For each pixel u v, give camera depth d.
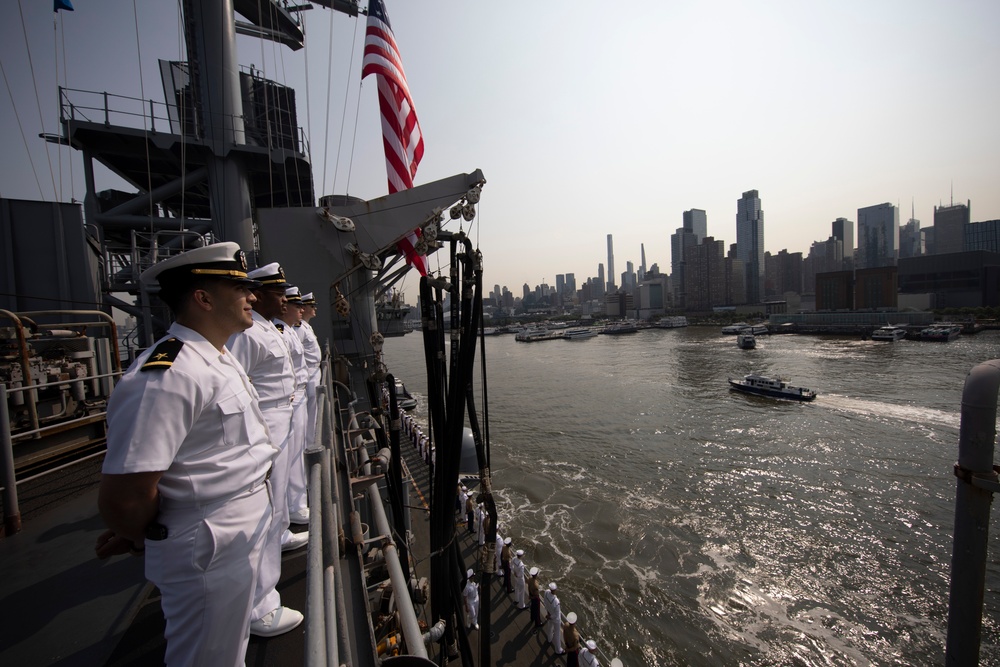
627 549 17.22
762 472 23.89
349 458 5.22
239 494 1.88
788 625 13.36
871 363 51.44
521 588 10.68
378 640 3.44
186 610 1.75
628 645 12.64
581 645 9.29
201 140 12.25
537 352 86.88
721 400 38.44
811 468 24.08
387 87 8.18
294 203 17.86
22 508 4.26
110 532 1.86
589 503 21.03
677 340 94.12
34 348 5.78
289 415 3.60
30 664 2.28
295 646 2.51
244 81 15.34
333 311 8.48
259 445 2.07
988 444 2.88
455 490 3.37
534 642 9.60
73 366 5.74
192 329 1.96
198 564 1.73
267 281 3.77
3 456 3.73
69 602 2.80
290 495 4.14
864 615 13.77
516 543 17.72
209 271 1.93
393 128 8.21
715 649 12.53
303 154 13.73
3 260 8.65
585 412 37.16
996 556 16.47
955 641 3.01
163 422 1.59
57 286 9.10
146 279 1.97
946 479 22.11
